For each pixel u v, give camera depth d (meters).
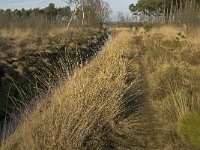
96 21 51.12
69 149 6.61
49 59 16.41
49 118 6.97
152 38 29.34
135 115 9.49
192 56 16.80
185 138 8.05
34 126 7.00
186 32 29.20
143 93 11.55
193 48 19.19
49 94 8.41
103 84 8.79
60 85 8.87
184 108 8.91
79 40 27.58
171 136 8.26
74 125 6.99
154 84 12.17
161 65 15.40
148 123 9.02
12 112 9.51
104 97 8.34
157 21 52.88
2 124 8.77
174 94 10.08
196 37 24.73
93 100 7.86
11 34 22.33
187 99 9.35
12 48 16.86
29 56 15.47
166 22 47.97
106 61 12.21
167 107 9.48
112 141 7.89
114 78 10.21
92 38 33.91
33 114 7.46
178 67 13.57
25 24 27.92
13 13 30.67
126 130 8.38
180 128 8.30
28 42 19.75
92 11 50.75
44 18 31.66
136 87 11.71
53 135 6.62
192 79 12.31
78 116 7.13
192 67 14.91
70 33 30.91
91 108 7.48
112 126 8.25
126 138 8.10
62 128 6.75
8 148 6.82
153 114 9.62
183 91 10.00
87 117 7.34
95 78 9.02
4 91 10.80
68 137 6.72
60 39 24.80
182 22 36.91
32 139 6.62
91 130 7.53
